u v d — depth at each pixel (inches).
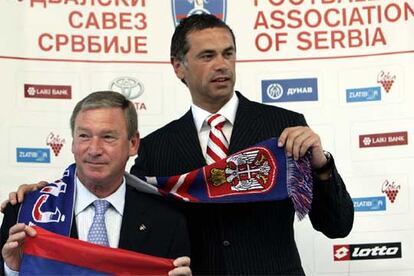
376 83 237.0
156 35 239.3
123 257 159.2
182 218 167.3
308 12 239.6
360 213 234.7
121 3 238.7
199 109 181.5
